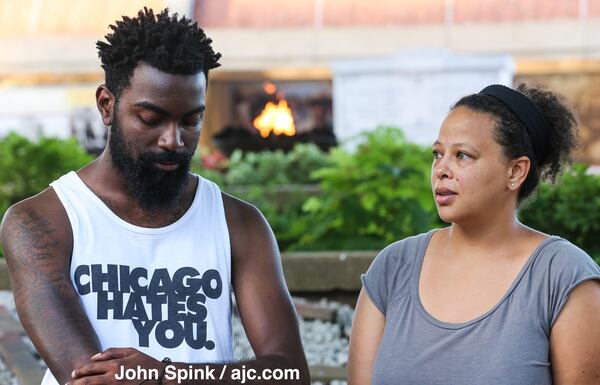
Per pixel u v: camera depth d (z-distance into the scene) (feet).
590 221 28.63
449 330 11.27
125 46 11.07
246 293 11.88
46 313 11.07
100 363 10.73
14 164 39.96
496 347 11.07
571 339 11.03
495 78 53.72
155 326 11.42
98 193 11.65
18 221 11.51
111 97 11.38
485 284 11.37
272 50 74.49
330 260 29.63
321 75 75.82
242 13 76.69
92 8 76.79
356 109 54.90
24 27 76.48
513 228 11.60
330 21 75.61
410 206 30.99
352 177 31.53
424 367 11.30
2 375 22.95
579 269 11.12
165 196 11.48
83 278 11.40
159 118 11.12
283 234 32.73
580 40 71.72
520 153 11.35
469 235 11.58
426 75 54.13
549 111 11.64
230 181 48.06
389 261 12.12
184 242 11.68
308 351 25.00
